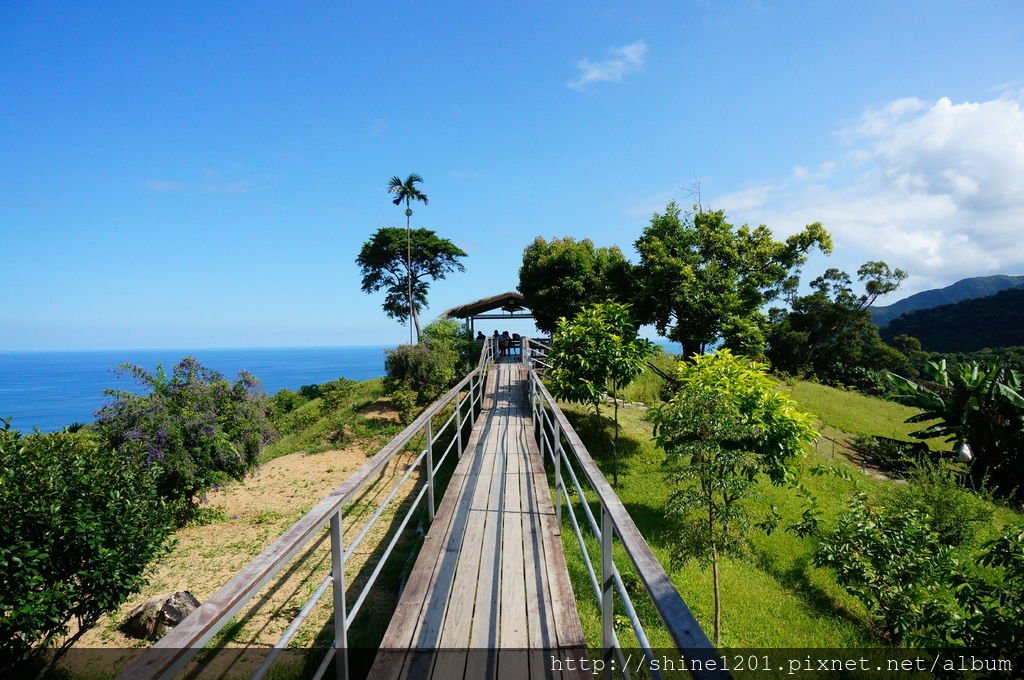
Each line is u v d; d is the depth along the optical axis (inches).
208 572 319.6
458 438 336.8
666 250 613.9
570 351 442.6
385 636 132.0
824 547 252.8
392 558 308.2
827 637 240.4
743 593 276.5
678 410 257.8
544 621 138.3
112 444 365.4
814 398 893.8
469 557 179.5
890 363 1534.2
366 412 730.2
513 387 696.4
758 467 252.4
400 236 1777.8
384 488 449.1
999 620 181.3
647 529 340.2
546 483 273.1
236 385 450.0
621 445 517.7
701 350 601.3
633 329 451.5
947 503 330.0
